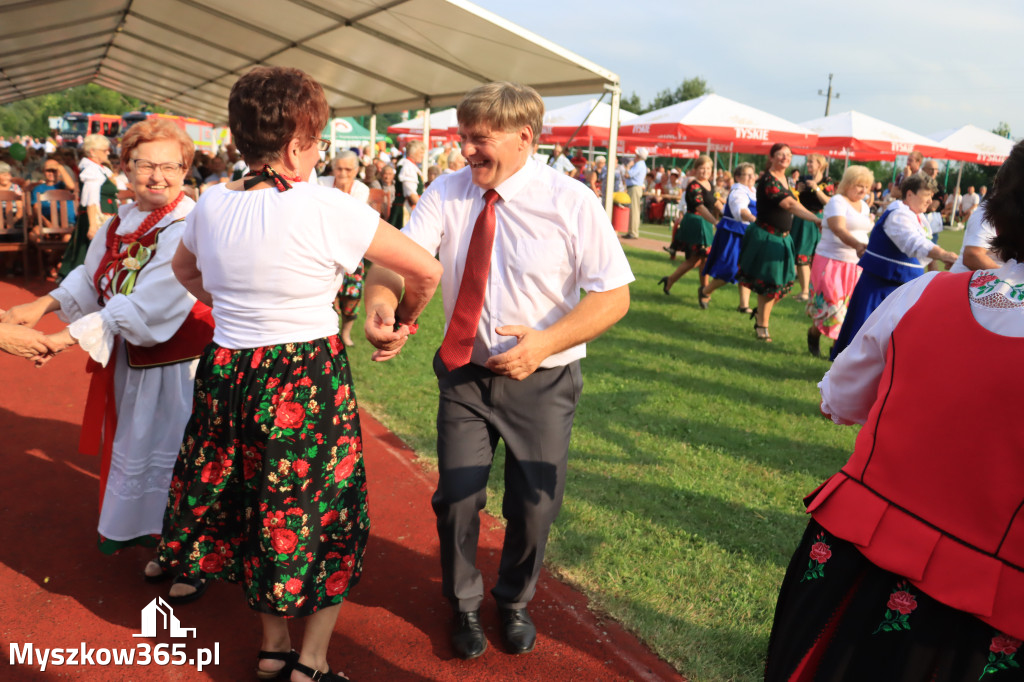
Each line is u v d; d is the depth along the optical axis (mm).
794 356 6852
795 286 12117
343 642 2494
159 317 2455
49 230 8180
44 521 3164
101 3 8875
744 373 6184
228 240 1879
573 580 2908
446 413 2365
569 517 3414
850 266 6441
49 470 3643
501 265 2236
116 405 2604
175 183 2510
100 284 2582
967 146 20547
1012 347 1347
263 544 1965
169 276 2455
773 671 1587
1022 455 1312
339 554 2094
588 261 2195
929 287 1554
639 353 6645
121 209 2621
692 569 3020
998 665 1315
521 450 2330
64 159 10289
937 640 1366
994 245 1482
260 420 1921
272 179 1907
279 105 1845
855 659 1451
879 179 41062
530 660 2447
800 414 5223
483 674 2371
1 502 3287
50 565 2842
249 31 9641
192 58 12352
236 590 2801
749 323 8203
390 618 2650
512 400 2307
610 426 4711
